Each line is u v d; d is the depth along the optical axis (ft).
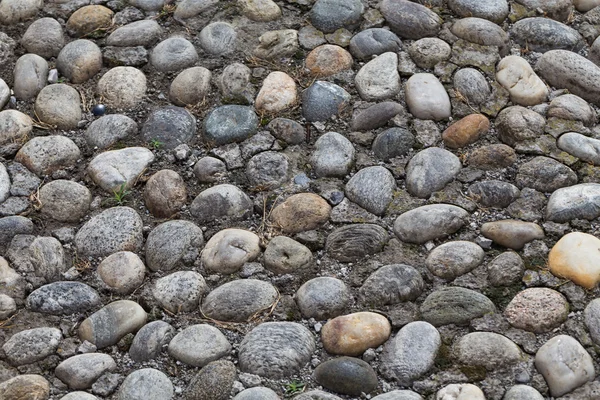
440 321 11.57
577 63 14.88
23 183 13.79
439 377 10.98
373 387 10.91
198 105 14.90
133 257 12.53
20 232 13.07
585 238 12.19
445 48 15.33
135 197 13.62
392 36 15.64
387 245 12.66
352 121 14.40
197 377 11.01
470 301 11.68
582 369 10.80
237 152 14.10
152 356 11.41
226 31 15.96
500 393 10.71
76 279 12.51
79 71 15.44
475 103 14.56
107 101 15.05
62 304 12.05
